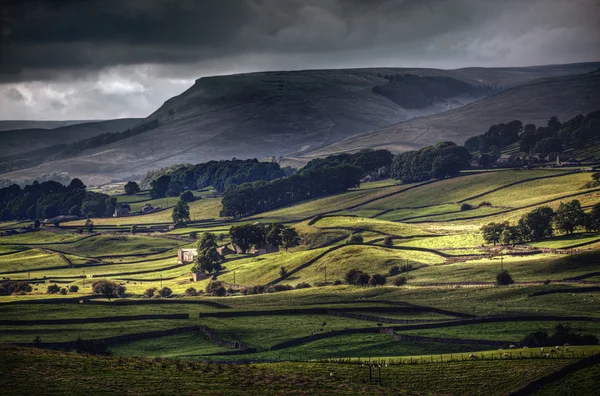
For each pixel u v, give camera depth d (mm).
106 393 123312
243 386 132250
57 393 121938
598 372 140125
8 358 144000
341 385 137000
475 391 138375
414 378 145250
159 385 129625
